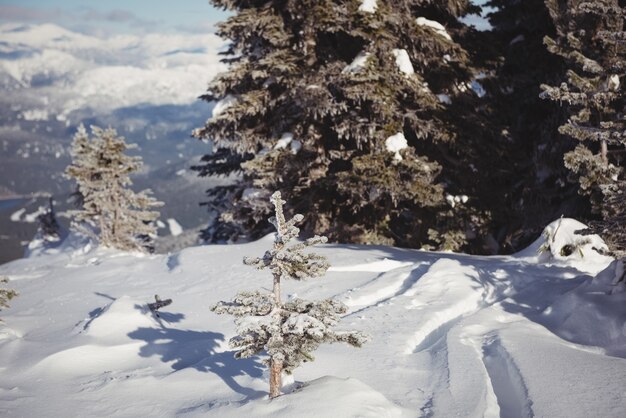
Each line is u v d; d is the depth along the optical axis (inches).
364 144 785.6
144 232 958.4
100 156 919.0
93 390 285.9
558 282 459.8
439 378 274.4
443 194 812.0
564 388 255.3
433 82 840.9
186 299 484.4
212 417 238.4
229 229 1119.6
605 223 378.9
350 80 716.7
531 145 899.4
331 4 729.0
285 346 232.1
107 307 414.6
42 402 274.1
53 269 724.7
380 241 793.6
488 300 430.9
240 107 754.8
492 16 925.8
